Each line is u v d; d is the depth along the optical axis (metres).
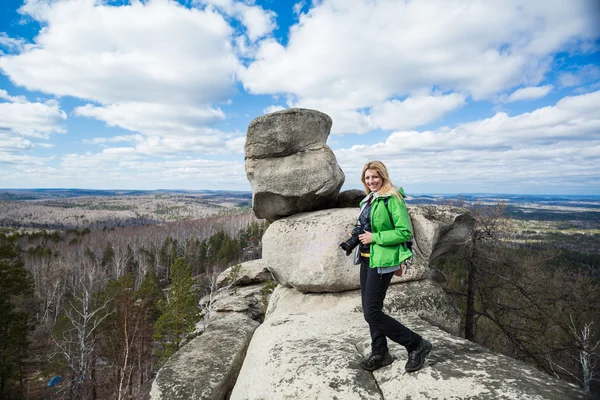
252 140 9.48
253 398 4.57
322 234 8.41
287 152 9.47
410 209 8.77
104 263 61.56
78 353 24.84
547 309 15.48
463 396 3.43
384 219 4.05
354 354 4.78
